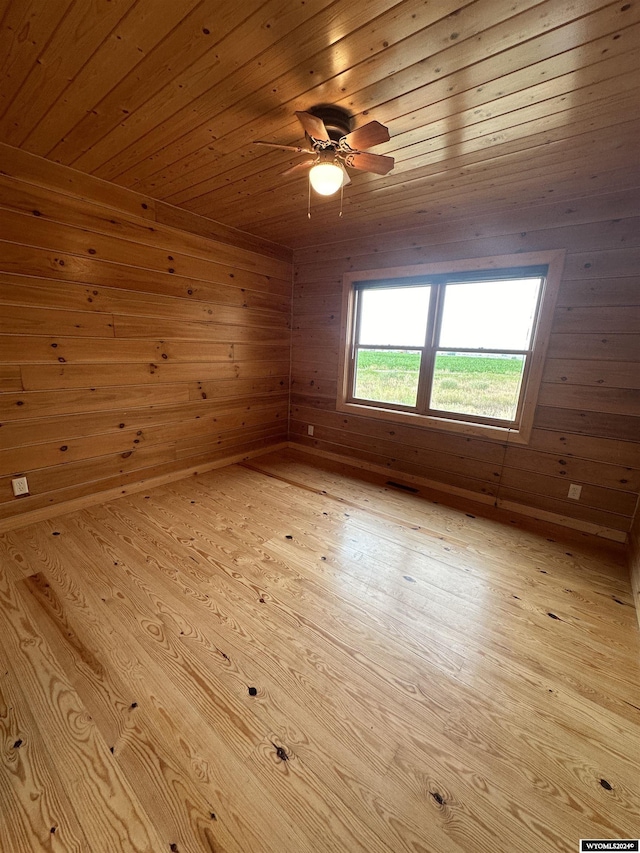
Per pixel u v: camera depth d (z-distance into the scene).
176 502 2.92
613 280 2.36
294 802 1.04
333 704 1.33
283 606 1.81
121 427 2.89
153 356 2.99
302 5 1.10
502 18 1.12
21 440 2.37
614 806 1.06
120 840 0.95
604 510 2.57
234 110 1.64
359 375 3.87
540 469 2.80
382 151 1.90
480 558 2.30
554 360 2.63
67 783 1.06
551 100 1.47
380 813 1.02
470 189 2.32
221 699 1.33
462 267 2.95
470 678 1.46
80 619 1.68
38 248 2.25
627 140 1.72
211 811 1.01
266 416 4.21
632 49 1.19
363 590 1.96
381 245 3.39
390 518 2.79
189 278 3.12
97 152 2.07
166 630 1.63
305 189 2.47
